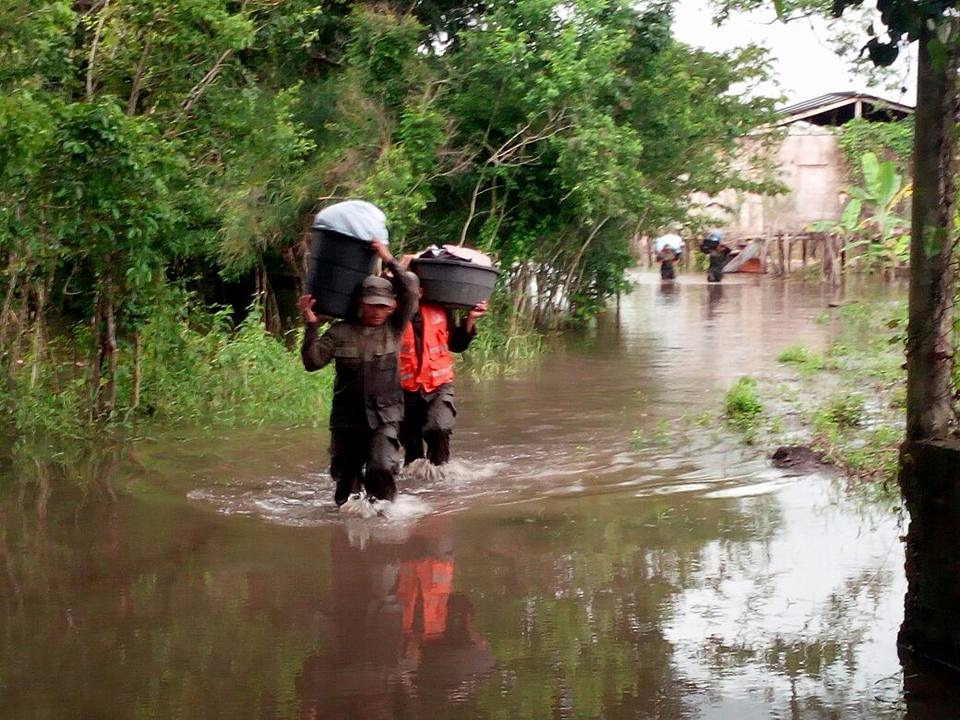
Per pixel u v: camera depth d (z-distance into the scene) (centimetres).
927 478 523
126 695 502
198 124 1234
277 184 1468
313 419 1161
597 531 754
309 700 497
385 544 732
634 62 1823
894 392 1252
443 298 914
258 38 1406
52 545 734
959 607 508
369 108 1543
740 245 3716
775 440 1033
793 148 3481
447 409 937
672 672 521
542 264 1997
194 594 636
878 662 528
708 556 693
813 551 698
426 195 1584
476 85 1641
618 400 1285
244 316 1928
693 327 2106
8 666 535
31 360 1191
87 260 1188
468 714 480
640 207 1834
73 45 1130
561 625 582
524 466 957
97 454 1008
